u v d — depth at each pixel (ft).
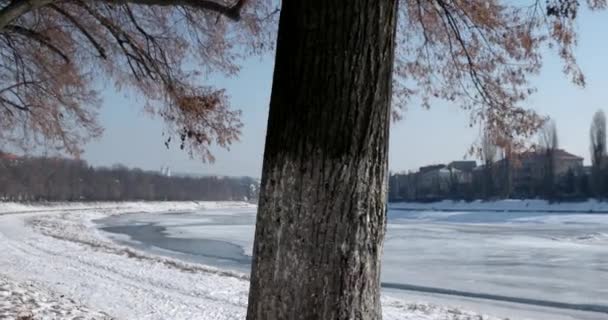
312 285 8.27
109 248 87.35
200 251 102.42
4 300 29.55
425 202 314.14
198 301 42.70
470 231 158.51
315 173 8.38
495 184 268.82
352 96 8.50
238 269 75.82
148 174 458.50
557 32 15.96
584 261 87.45
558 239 127.65
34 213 227.81
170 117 25.48
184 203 449.89
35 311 28.40
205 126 24.95
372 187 8.68
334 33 8.50
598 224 186.29
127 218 259.19
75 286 45.32
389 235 142.41
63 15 27.40
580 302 54.80
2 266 55.93
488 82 17.92
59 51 27.58
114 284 48.34
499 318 44.88
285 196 8.43
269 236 8.51
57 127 36.17
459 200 290.76
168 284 50.24
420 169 352.90
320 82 8.48
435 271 76.13
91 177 367.66
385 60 8.84
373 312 8.63
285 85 8.65
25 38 31.55
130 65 27.30
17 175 285.84
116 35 26.30
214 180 541.34
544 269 78.28
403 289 61.67
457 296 57.67
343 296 8.32
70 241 98.32
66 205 304.71
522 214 230.07
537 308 51.98
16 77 34.06
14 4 19.65
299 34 8.61
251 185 579.48
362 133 8.56
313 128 8.43
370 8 8.63
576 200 235.40
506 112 17.81
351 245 8.42
